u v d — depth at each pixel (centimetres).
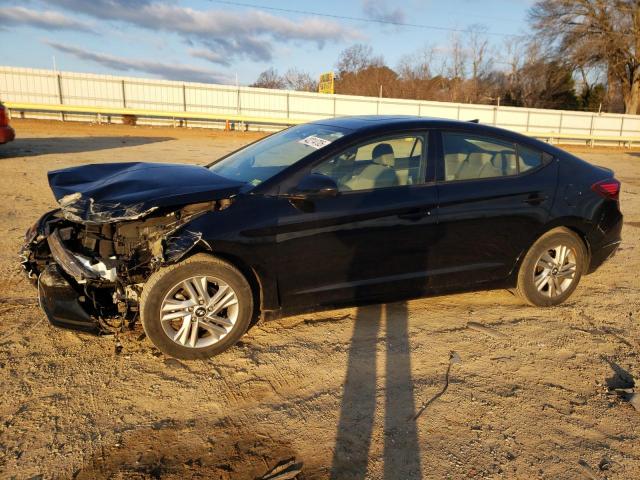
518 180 407
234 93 2858
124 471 236
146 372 318
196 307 325
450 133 397
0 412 272
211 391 302
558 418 286
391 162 375
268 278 341
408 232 370
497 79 5288
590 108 4941
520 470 245
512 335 384
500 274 415
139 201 305
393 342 368
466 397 303
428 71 4966
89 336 357
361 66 5231
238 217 327
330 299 364
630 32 4034
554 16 4262
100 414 276
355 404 293
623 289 489
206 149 1662
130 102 2728
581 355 358
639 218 837
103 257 326
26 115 2536
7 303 400
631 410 295
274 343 361
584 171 439
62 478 230
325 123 425
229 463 244
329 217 346
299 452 253
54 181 359
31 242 346
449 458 251
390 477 238
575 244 434
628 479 241
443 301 446
